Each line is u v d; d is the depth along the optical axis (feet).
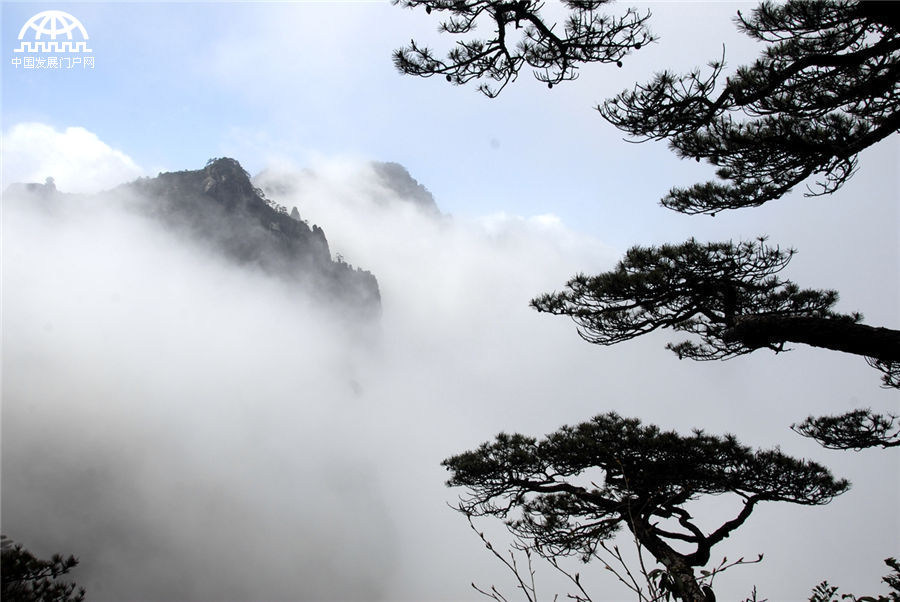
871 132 22.63
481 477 35.96
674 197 30.73
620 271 35.32
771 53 23.41
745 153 24.13
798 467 32.42
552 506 34.06
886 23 20.90
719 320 34.32
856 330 22.08
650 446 32.53
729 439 33.32
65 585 23.27
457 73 27.89
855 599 13.35
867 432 38.60
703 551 32.22
